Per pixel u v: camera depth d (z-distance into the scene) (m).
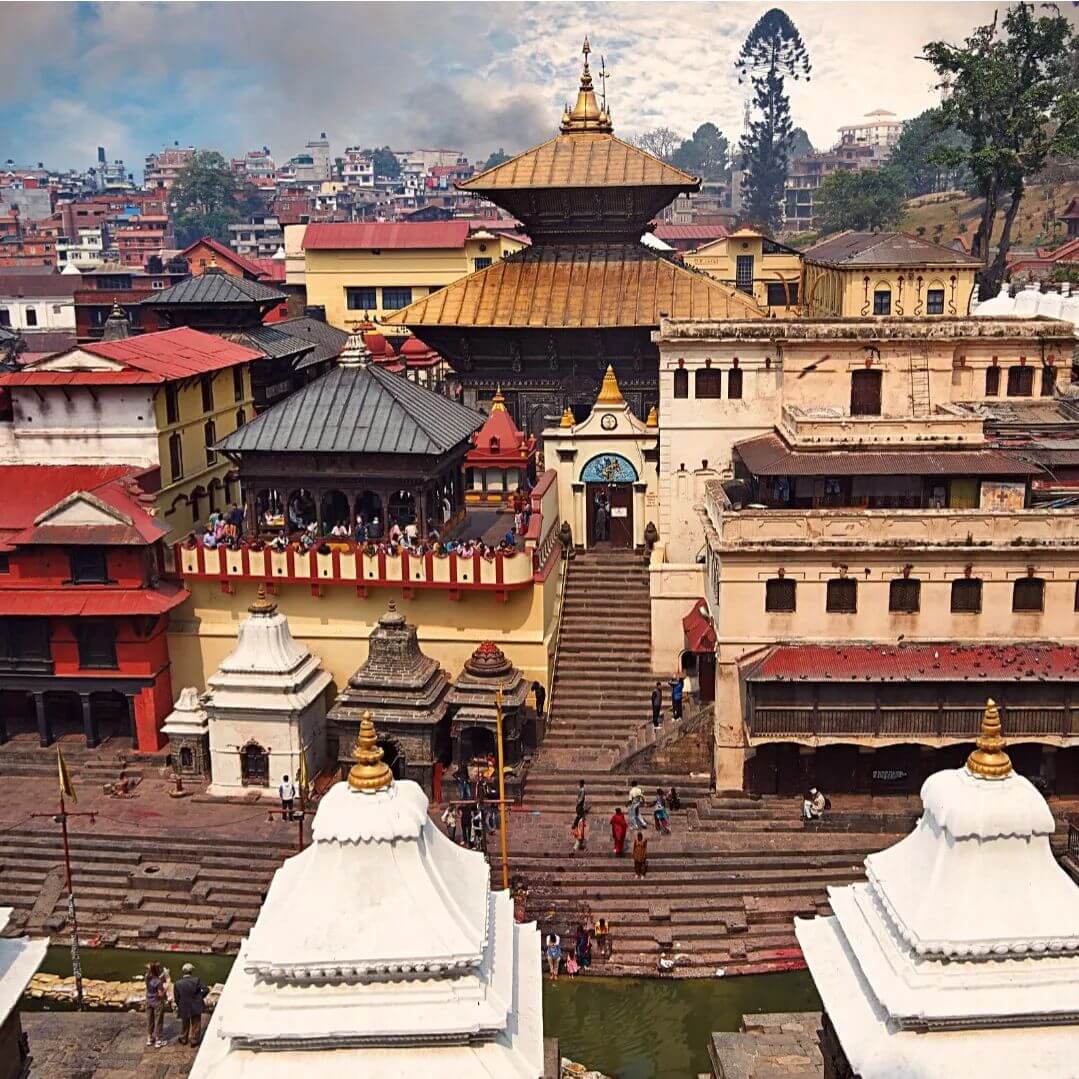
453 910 16.61
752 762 41.16
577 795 41.78
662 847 38.81
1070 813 39.59
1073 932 16.22
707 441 48.88
